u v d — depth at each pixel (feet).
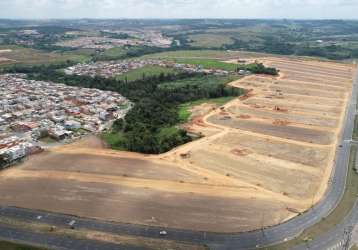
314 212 458.50
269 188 516.73
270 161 609.83
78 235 409.90
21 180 536.42
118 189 508.94
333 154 647.97
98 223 431.84
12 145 649.61
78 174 554.05
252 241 399.24
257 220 437.58
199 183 526.98
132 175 550.36
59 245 393.50
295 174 564.30
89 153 637.71
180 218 440.45
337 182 541.75
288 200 485.56
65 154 631.97
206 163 596.29
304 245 394.32
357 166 597.11
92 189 509.76
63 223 432.66
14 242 397.60
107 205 469.57
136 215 446.60
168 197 487.61
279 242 398.42
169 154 632.79
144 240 400.67
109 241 399.24
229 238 403.75
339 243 398.62
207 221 434.71
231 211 455.63
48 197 489.67
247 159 615.57
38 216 446.60
